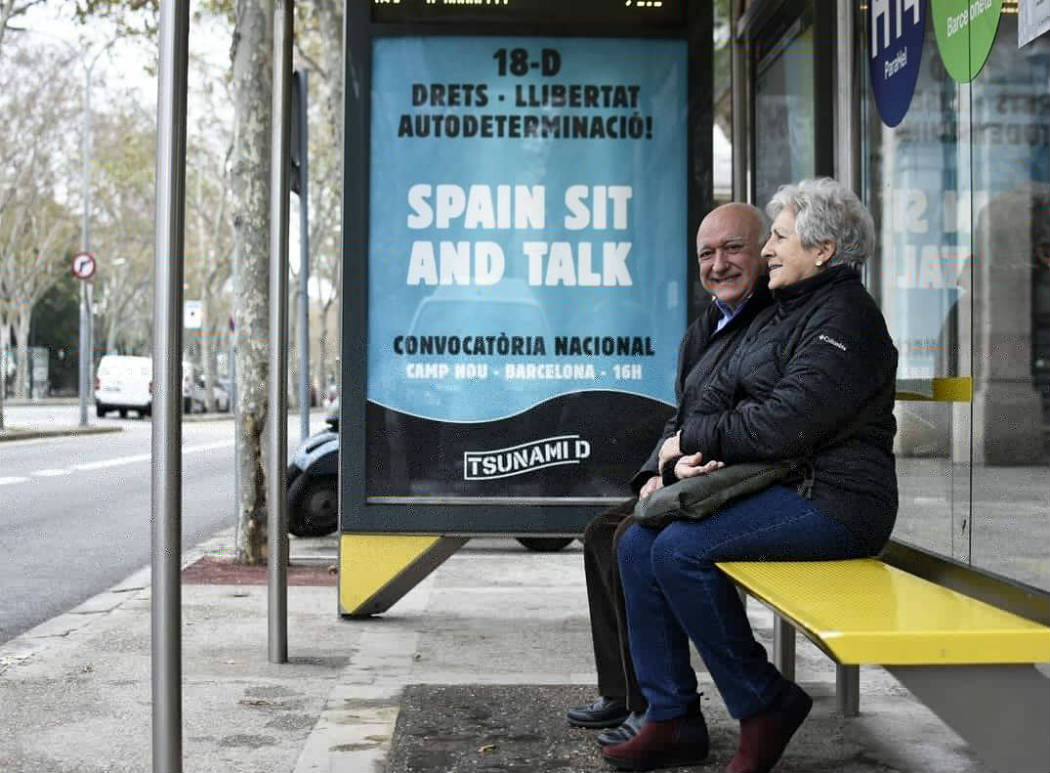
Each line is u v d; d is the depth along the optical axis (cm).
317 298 7206
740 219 454
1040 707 282
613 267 643
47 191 4597
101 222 5453
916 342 481
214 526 1288
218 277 5606
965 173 439
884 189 521
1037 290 382
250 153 959
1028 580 373
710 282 459
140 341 8044
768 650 599
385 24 643
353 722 451
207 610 694
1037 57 386
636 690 415
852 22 543
